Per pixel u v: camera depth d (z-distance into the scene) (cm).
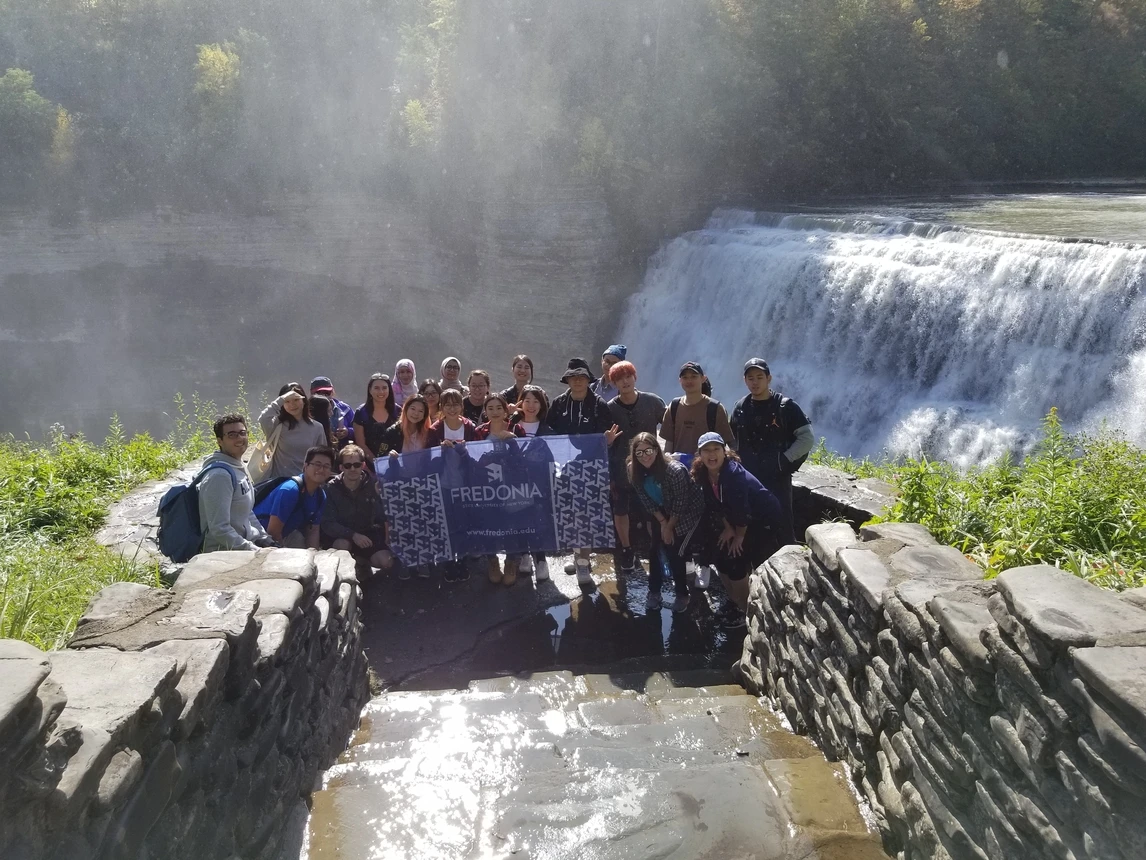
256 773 341
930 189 3878
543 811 380
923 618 334
